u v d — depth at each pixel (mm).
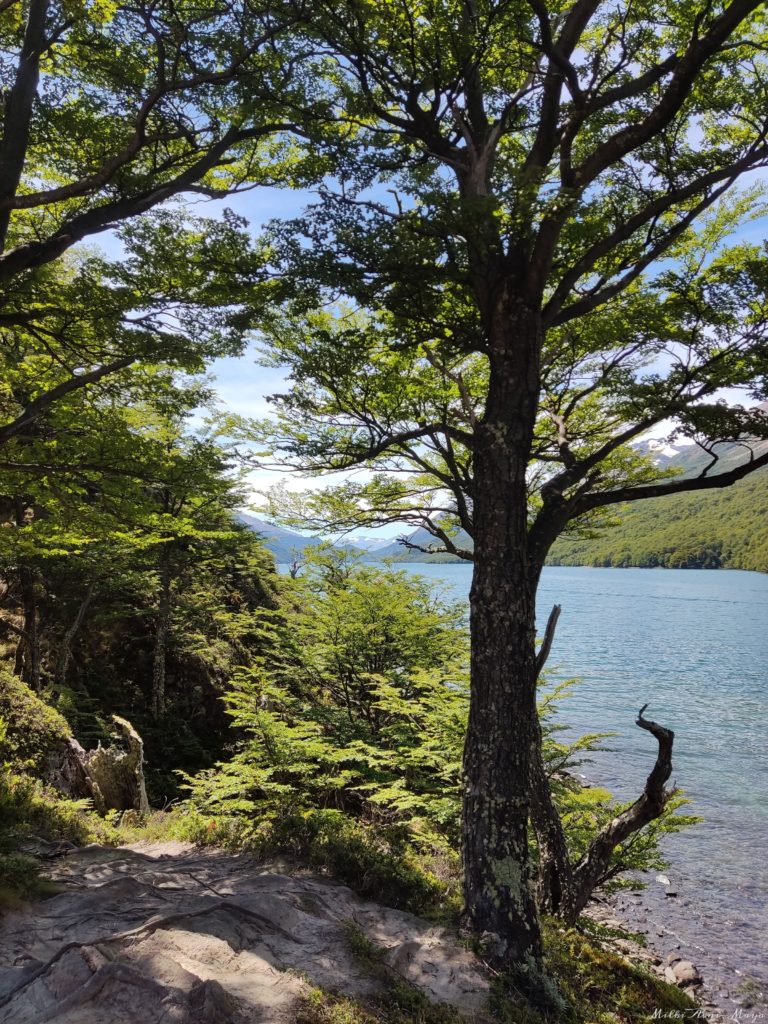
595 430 9094
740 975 8203
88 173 7414
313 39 5914
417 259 5215
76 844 6508
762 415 5598
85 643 17359
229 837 7004
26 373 9508
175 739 15867
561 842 6367
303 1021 3279
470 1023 3799
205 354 8203
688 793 15344
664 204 5633
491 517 5273
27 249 6531
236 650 19375
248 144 8094
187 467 9180
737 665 33094
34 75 6551
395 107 6414
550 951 5566
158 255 7141
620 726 21047
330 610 12500
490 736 5023
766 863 11836
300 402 7441
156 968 3285
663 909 10156
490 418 5418
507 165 4988
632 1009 5445
